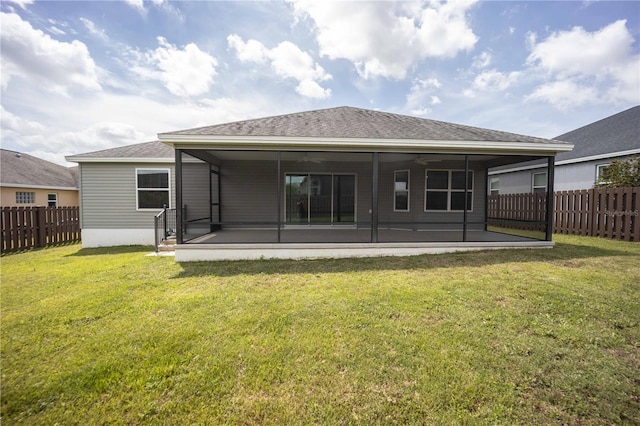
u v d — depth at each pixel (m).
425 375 2.24
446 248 6.42
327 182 9.50
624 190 7.54
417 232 8.69
